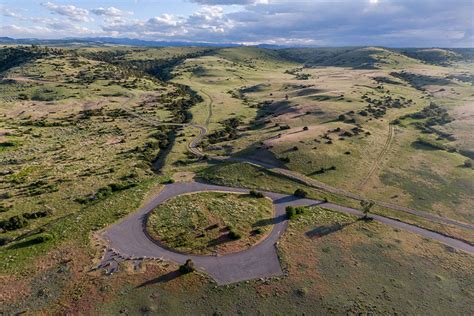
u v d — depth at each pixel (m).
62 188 82.69
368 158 99.25
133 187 82.44
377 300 46.00
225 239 59.44
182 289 47.06
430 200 77.06
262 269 51.69
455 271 52.94
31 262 52.25
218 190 81.38
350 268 52.56
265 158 99.44
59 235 59.91
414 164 95.94
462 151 108.62
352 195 79.06
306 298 45.84
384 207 73.94
